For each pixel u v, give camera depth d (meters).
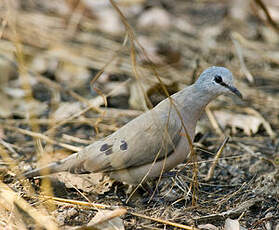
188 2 19.61
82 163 8.30
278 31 13.13
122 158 8.18
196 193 8.70
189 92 8.48
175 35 16.28
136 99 12.02
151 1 18.53
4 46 13.43
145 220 7.72
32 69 13.29
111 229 7.23
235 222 7.63
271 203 8.48
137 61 13.99
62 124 11.40
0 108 11.73
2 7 14.28
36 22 15.34
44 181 8.35
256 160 10.13
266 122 11.65
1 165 9.23
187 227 7.49
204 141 10.89
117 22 16.58
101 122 11.45
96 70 13.72
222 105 12.66
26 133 10.49
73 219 7.66
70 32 15.37
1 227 7.22
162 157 8.23
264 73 14.43
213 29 16.58
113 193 8.66
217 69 8.39
